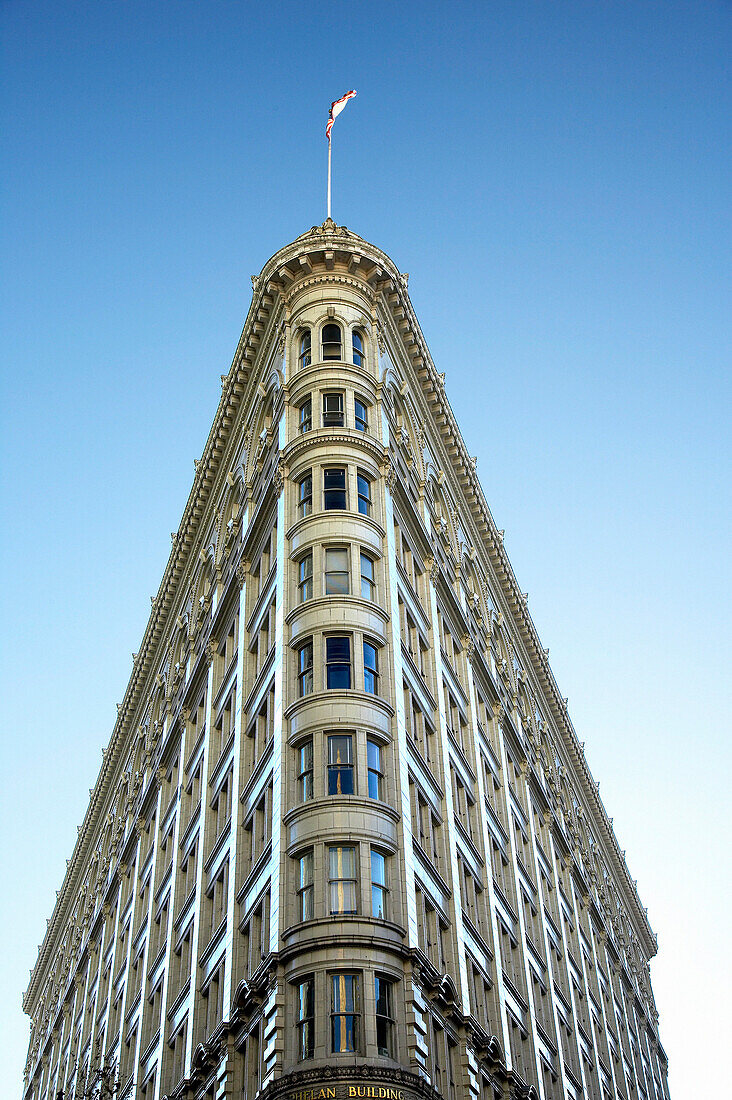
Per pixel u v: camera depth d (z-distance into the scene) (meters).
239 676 54.41
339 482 50.34
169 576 77.12
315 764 41.94
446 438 67.62
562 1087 60.94
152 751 75.69
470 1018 44.62
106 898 83.19
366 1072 34.62
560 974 70.06
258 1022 40.56
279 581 48.47
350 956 37.50
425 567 57.91
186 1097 47.72
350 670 44.41
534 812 74.94
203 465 70.44
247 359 63.56
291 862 40.66
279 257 58.75
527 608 82.81
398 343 61.38
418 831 45.78
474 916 52.16
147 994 61.56
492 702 67.75
